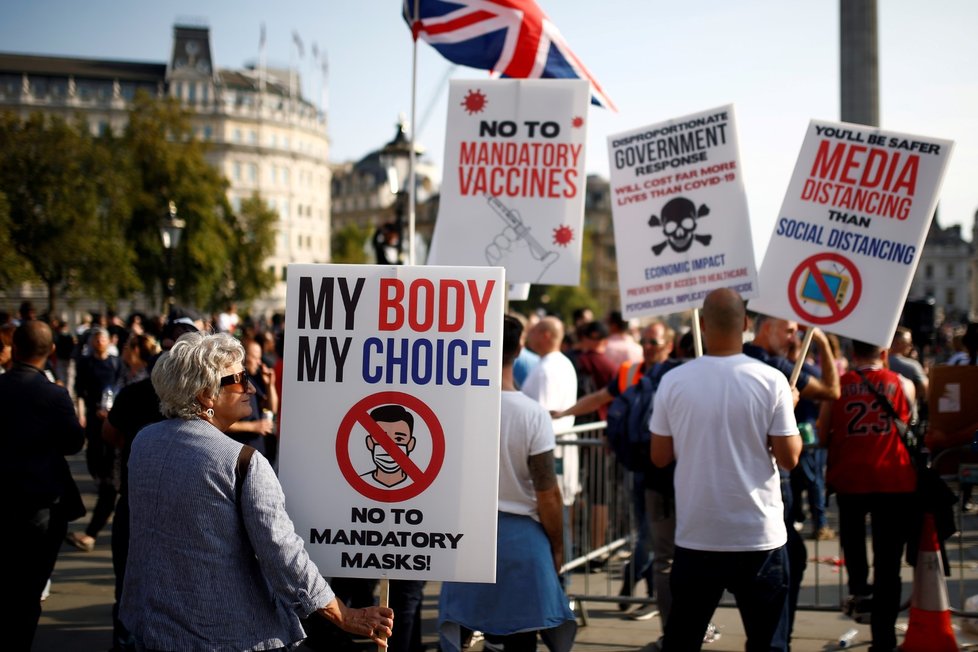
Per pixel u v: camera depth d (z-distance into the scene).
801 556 5.14
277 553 2.97
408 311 3.39
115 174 49.91
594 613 6.82
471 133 5.92
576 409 6.70
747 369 4.17
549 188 5.88
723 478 4.12
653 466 5.52
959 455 5.87
